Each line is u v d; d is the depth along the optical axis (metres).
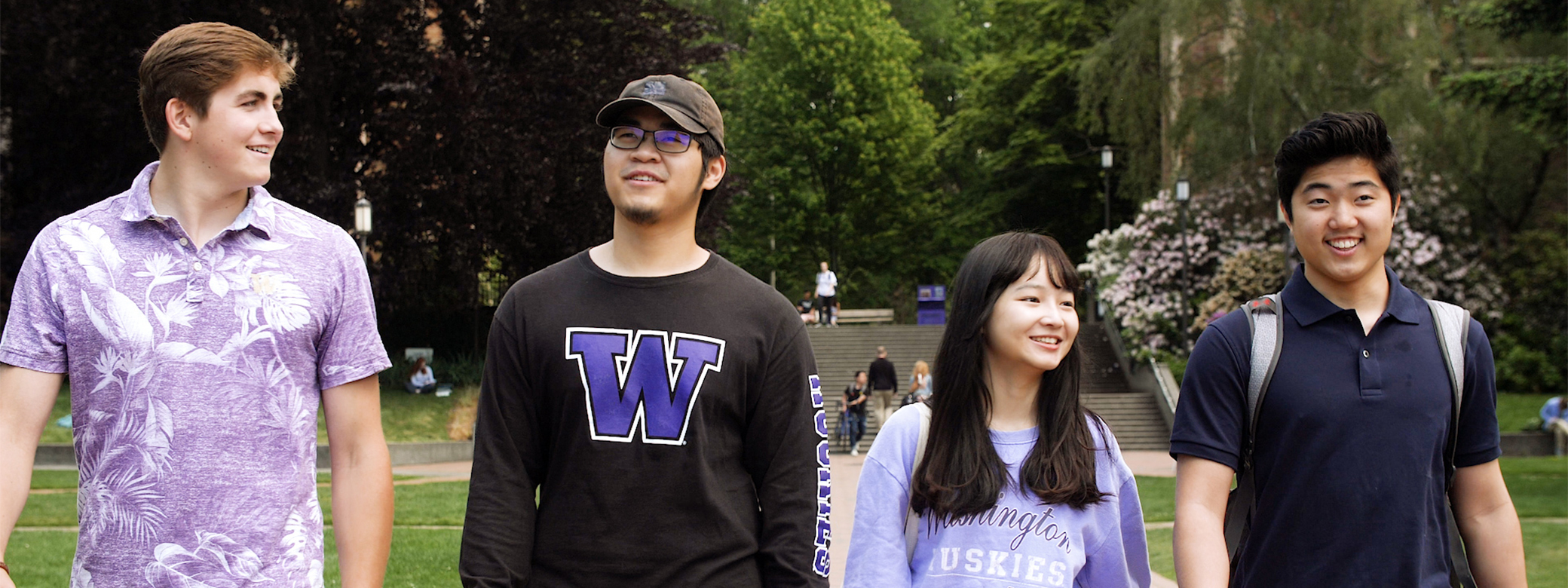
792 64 38.44
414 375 21.47
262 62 2.76
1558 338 24.17
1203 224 25.08
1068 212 38.94
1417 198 24.16
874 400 19.80
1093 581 3.06
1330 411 2.88
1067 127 36.28
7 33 19.28
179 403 2.60
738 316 3.06
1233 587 3.10
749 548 2.98
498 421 2.99
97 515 2.61
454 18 21.39
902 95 39.09
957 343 3.07
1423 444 2.86
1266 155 24.19
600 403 2.95
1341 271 2.94
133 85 19.30
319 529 2.83
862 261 42.12
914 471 3.06
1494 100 14.95
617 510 2.91
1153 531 9.89
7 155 21.62
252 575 2.62
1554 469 15.19
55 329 2.64
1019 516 2.97
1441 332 2.95
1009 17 38.69
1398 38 22.97
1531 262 25.72
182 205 2.73
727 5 45.72
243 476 2.63
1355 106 23.03
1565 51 23.77
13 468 2.59
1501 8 14.91
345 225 20.67
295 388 2.75
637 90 3.07
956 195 41.78
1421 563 2.83
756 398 3.05
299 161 20.12
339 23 19.80
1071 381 3.09
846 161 39.28
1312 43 22.95
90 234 2.67
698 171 3.09
